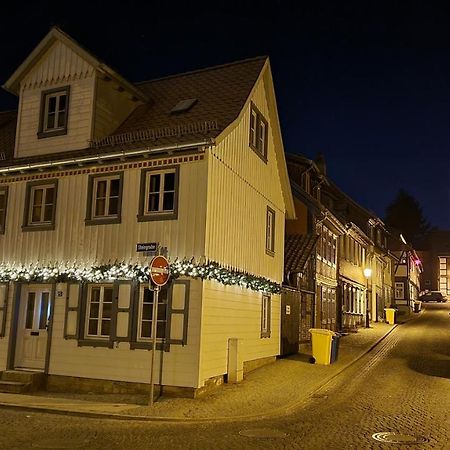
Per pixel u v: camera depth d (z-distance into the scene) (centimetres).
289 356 2102
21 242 1650
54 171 1634
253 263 1772
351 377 1694
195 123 1570
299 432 1030
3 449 877
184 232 1428
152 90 1888
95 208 1567
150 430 1037
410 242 8619
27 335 1602
